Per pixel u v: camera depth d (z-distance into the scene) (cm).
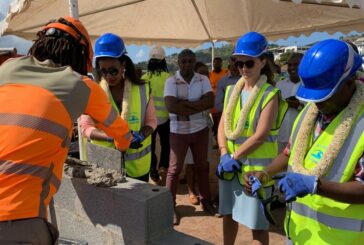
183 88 392
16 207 141
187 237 197
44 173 149
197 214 417
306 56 153
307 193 148
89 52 186
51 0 437
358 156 145
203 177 416
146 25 709
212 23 748
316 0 368
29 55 171
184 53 391
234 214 271
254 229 256
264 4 635
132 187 208
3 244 143
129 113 276
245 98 265
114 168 236
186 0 620
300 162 163
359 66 147
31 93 149
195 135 395
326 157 150
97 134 255
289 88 445
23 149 143
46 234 152
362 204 149
